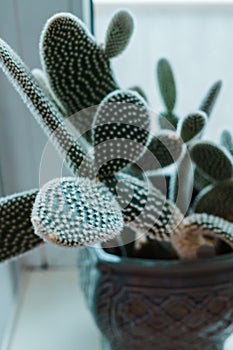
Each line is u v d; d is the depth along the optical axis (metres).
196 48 0.67
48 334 0.66
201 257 0.52
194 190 0.53
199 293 0.50
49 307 0.70
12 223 0.48
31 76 0.44
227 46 0.66
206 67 0.67
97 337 0.65
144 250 0.54
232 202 0.51
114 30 0.48
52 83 0.48
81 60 0.47
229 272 0.50
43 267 0.75
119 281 0.51
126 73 0.67
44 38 0.46
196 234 0.50
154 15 0.65
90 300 0.54
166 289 0.50
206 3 0.64
